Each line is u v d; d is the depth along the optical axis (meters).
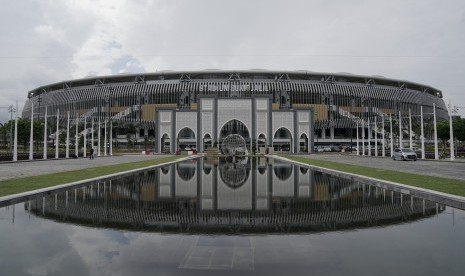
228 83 104.94
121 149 102.62
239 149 66.06
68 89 120.56
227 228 9.00
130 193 15.49
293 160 45.00
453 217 10.36
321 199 13.84
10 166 32.59
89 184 18.97
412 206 12.21
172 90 106.56
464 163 38.03
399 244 7.55
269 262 6.43
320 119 107.12
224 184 19.09
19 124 68.50
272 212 11.16
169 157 57.06
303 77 110.62
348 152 86.75
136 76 111.56
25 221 9.78
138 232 8.59
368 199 13.80
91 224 9.43
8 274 5.87
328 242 7.71
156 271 5.99
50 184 17.33
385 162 40.50
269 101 73.69
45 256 6.79
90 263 6.38
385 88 116.31
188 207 12.04
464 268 6.11
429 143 94.19
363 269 6.07
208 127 73.62
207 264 6.33
